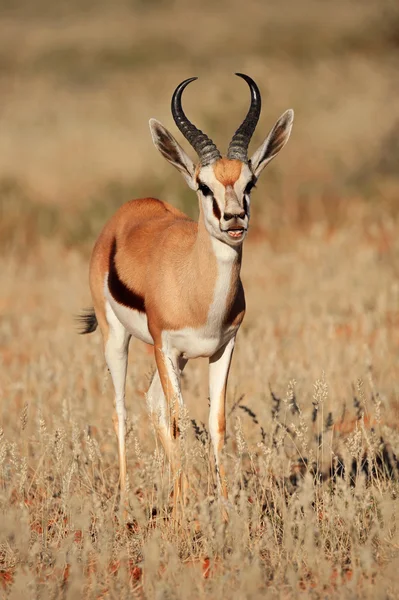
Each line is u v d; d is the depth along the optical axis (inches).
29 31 4670.3
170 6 5403.5
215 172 617.0
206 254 630.5
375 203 1749.5
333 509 586.2
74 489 669.3
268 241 1604.3
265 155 661.9
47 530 615.5
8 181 2004.2
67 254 1621.6
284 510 574.9
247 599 485.4
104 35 4264.3
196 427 663.8
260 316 1160.2
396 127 2050.9
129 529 643.5
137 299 703.7
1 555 596.4
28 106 2851.9
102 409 855.1
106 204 1883.6
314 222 1692.9
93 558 571.8
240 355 925.2
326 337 1017.5
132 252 724.7
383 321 1104.8
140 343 1010.7
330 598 493.4
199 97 2625.5
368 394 817.5
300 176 2028.8
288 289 1267.2
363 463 691.4
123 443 721.6
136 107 2655.0
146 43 3964.1
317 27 3934.5
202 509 565.6
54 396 885.8
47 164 2079.2
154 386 738.2
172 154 663.1
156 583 501.0
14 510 601.3
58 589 518.0
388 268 1310.3
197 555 584.1
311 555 534.9
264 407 793.6
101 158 2116.1
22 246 1694.1
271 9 4830.2
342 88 2741.1
